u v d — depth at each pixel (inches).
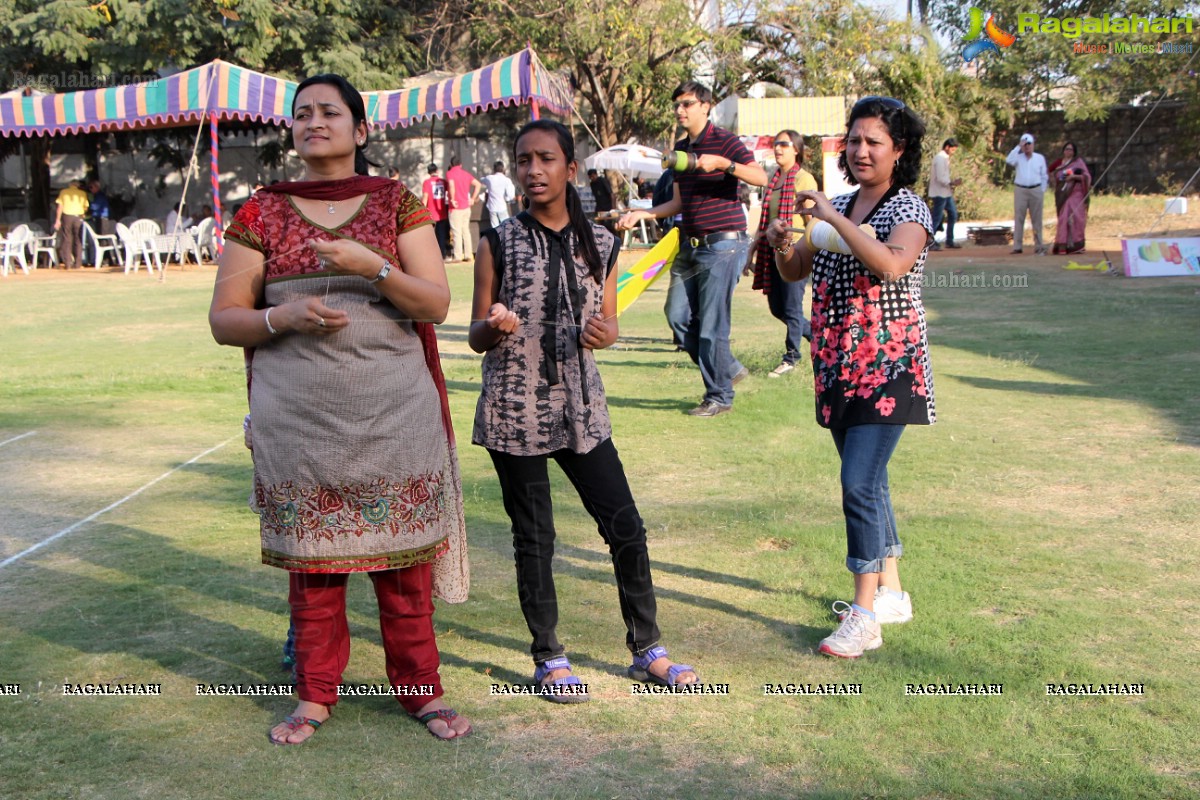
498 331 126.8
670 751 117.5
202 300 588.4
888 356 138.9
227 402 311.3
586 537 190.9
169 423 284.2
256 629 152.0
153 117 685.3
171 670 139.1
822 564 173.0
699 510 202.4
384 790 109.8
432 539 121.6
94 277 752.3
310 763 115.5
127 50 772.6
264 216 117.1
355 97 119.8
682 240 277.9
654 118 839.1
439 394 125.8
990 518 192.1
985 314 451.5
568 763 115.1
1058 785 109.0
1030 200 682.8
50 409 301.6
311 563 117.2
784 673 135.9
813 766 113.8
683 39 759.7
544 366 128.0
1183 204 853.8
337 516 116.9
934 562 171.0
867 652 140.9
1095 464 223.9
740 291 591.2
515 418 128.0
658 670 133.3
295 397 115.0
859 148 138.5
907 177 141.1
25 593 165.2
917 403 139.2
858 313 139.5
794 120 556.1
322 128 116.8
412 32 867.4
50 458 248.7
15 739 120.3
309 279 115.6
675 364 359.6
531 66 652.1
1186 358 333.4
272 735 120.3
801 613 154.9
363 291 116.2
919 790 108.5
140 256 877.8
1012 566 168.9
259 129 922.7
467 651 144.8
